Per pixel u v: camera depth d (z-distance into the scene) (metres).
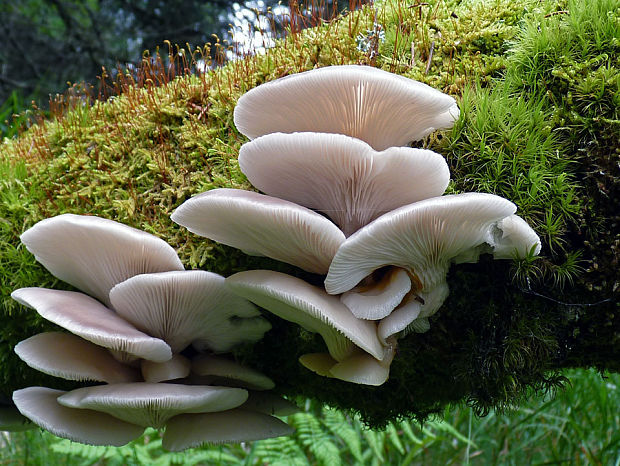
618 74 0.27
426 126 0.29
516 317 0.28
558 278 0.27
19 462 0.62
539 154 0.27
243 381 0.33
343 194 0.28
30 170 0.35
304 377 0.34
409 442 0.66
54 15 1.49
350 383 0.33
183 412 0.30
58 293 0.29
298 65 0.34
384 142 0.29
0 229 0.33
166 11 1.44
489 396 0.29
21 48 1.38
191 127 0.33
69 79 1.39
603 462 0.55
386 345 0.27
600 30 0.28
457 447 0.65
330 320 0.25
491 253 0.27
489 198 0.24
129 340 0.27
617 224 0.27
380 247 0.25
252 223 0.26
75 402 0.28
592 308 0.28
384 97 0.26
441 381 0.32
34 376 0.34
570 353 0.30
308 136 0.25
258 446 0.57
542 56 0.29
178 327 0.31
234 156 0.32
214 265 0.31
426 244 0.26
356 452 0.57
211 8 1.45
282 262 0.30
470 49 0.32
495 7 0.33
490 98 0.28
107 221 0.28
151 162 0.33
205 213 0.26
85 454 0.55
